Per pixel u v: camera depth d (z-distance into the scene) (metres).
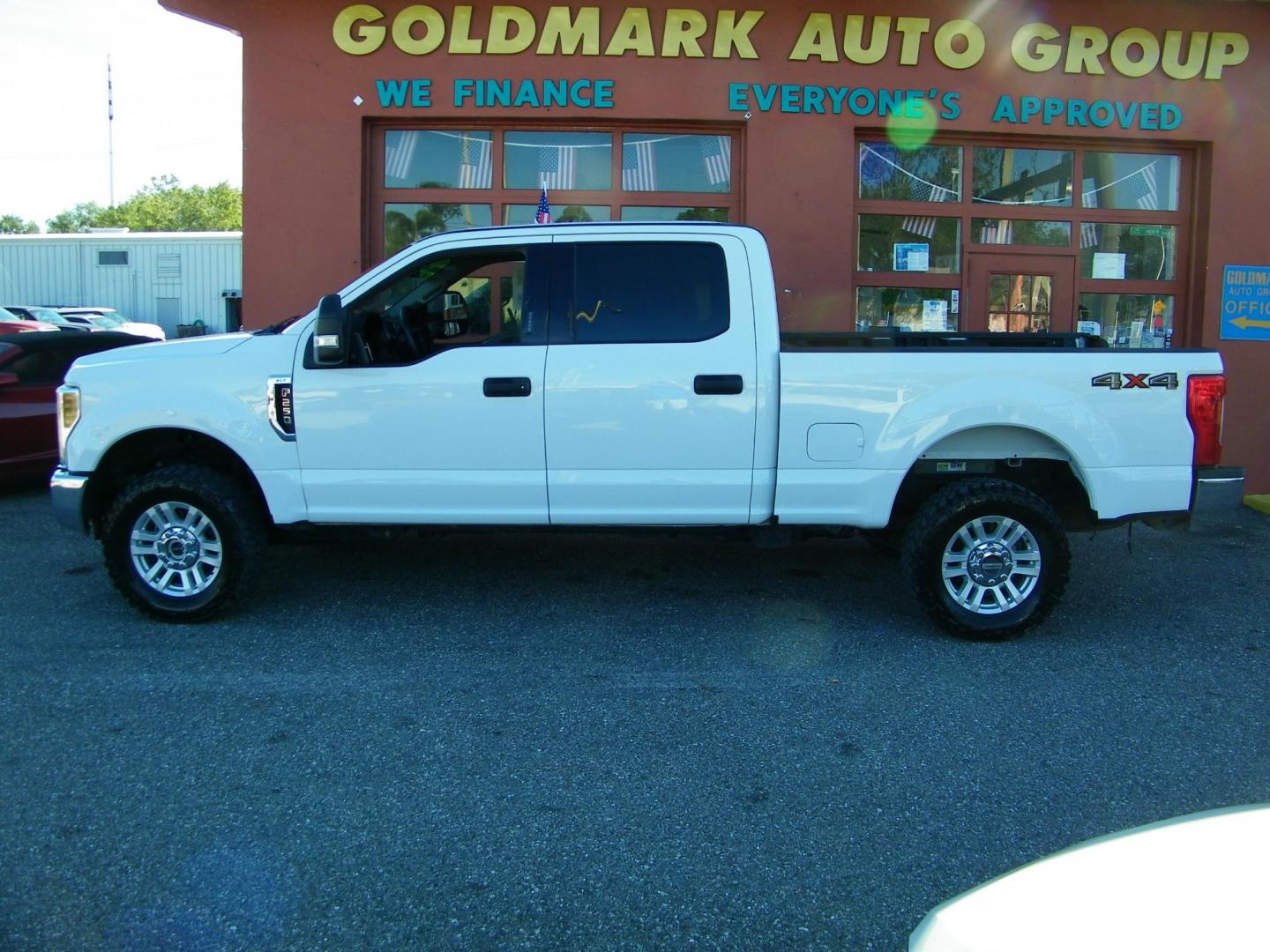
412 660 4.69
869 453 4.85
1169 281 9.22
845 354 4.83
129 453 5.29
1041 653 4.89
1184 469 4.89
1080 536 7.51
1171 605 5.75
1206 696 4.36
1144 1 8.57
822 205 8.53
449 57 8.38
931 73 8.53
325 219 8.41
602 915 2.77
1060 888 1.54
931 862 3.04
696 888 2.90
